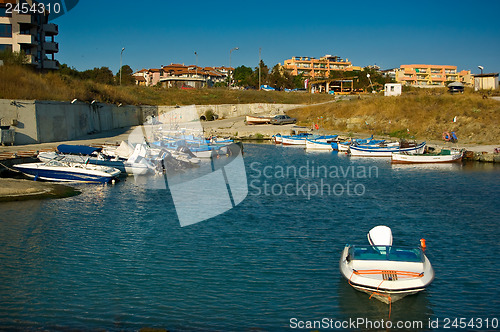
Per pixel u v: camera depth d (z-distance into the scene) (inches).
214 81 5787.4
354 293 517.7
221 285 535.8
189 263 605.6
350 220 825.5
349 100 2938.0
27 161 1264.8
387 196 1042.1
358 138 2174.0
